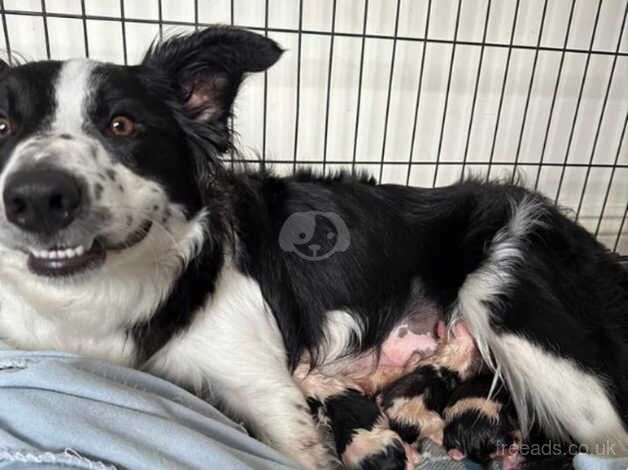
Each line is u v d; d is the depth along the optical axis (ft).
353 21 2.06
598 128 2.36
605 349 1.23
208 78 1.09
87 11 1.84
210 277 1.13
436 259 1.40
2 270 1.01
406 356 1.44
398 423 1.27
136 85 1.02
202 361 1.12
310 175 1.45
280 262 1.26
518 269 1.30
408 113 2.27
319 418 1.24
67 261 0.88
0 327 1.10
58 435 0.74
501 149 2.45
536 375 1.22
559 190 2.41
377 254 1.34
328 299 1.31
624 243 2.60
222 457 0.77
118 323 1.07
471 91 2.30
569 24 2.17
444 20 2.15
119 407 0.81
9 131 0.93
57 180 0.78
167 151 1.02
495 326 1.28
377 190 1.43
